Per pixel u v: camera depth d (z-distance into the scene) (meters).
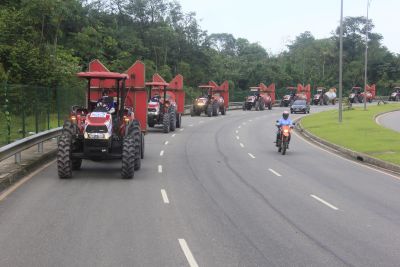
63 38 53.31
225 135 31.64
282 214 10.60
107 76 15.94
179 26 77.25
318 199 12.36
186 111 56.22
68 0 51.22
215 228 9.27
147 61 64.81
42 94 21.12
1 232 8.77
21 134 17.38
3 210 10.47
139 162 16.61
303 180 15.39
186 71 73.62
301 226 9.56
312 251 7.90
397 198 12.71
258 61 98.50
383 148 23.45
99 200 11.66
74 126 15.05
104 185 13.70
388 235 8.98
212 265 7.12
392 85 105.88
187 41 77.38
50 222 9.50
